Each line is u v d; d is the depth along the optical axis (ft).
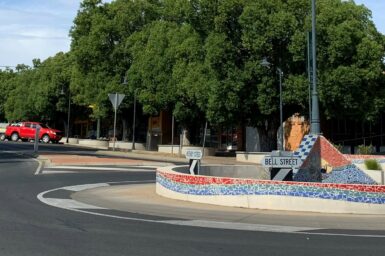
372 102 102.32
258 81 100.12
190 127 139.13
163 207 45.09
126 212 41.81
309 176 51.13
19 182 61.41
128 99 146.41
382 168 76.18
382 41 106.83
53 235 30.48
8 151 116.88
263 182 44.68
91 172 77.46
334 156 53.26
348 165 53.36
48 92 205.98
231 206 45.80
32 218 36.63
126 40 149.48
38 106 212.64
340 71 94.48
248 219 39.45
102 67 150.20
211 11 103.86
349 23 96.37
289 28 95.55
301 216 41.22
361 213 42.60
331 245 29.58
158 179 54.24
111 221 36.70
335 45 94.12
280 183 44.09
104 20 150.10
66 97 205.36
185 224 36.37
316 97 60.85
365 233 34.06
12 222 34.60
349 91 96.07
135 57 140.26
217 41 99.09
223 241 30.25
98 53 148.97
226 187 46.29
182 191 49.65
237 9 99.40
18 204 43.75
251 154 109.29
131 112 160.25
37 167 81.10
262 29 96.53
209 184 47.39
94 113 154.92
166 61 128.16
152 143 165.89
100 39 148.66
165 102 129.90
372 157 83.51
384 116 131.54
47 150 125.39
